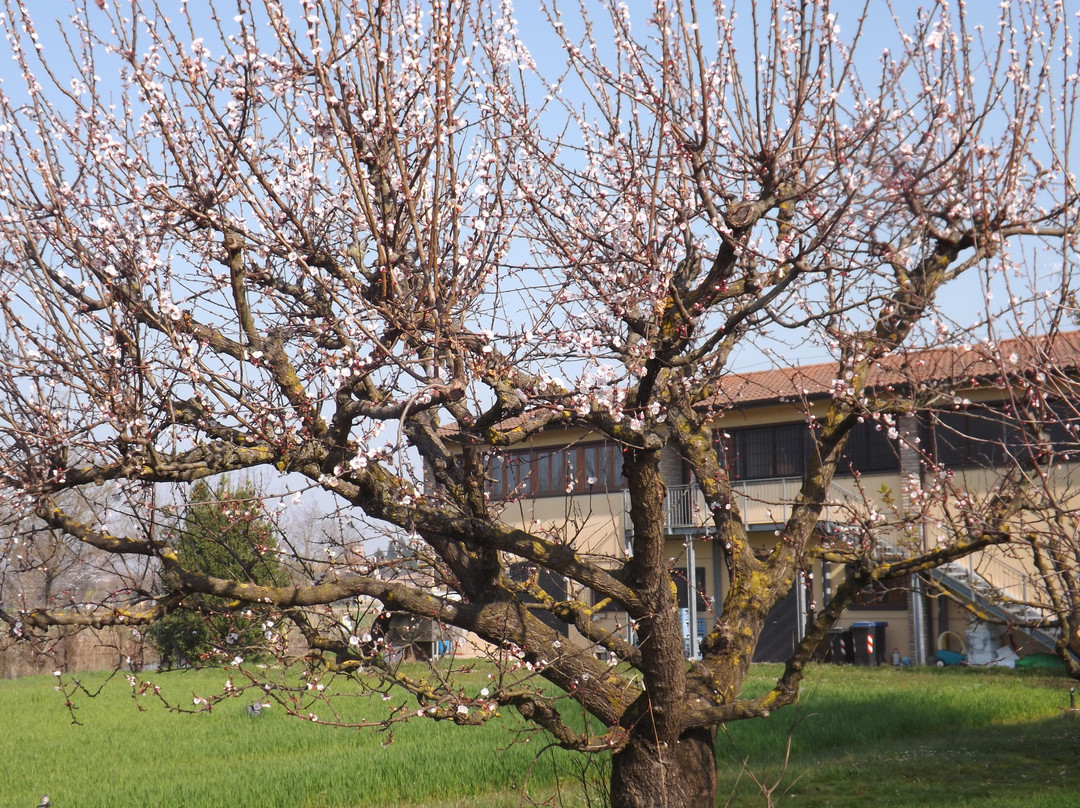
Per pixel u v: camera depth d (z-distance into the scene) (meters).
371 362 5.98
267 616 7.14
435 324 5.69
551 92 7.40
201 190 6.77
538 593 7.90
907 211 5.66
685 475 29.97
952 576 24.23
